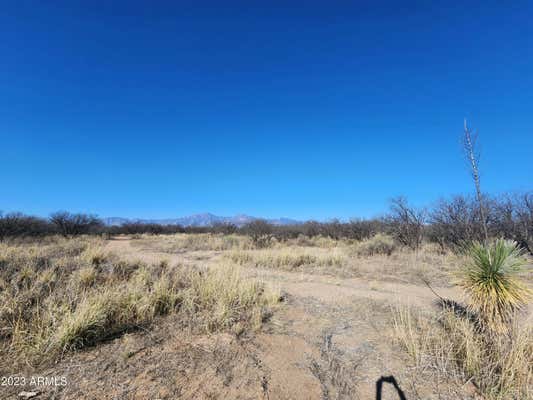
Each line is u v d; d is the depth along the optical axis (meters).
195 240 21.17
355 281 8.45
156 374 3.06
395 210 15.62
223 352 3.62
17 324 3.56
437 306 5.85
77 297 4.71
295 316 5.24
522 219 12.15
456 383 3.09
